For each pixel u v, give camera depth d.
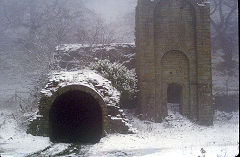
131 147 16.16
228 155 12.88
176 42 25.33
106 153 14.78
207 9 25.38
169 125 23.73
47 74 26.59
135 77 25.58
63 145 16.64
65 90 18.27
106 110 18.48
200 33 25.23
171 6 25.48
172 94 28.44
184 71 25.39
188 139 19.16
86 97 21.58
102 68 24.55
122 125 19.17
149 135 19.94
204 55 25.16
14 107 29.28
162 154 14.09
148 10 25.02
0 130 19.14
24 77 36.88
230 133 21.72
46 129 18.05
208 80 25.06
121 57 28.14
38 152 14.89
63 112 20.59
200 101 24.94
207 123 24.84
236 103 31.64
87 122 21.94
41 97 18.67
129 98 24.56
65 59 28.22
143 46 24.81
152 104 24.53
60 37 35.94
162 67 25.25
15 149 15.33
